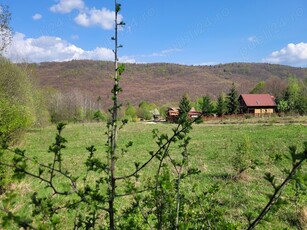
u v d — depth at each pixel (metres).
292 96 67.00
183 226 2.63
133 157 20.20
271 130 33.22
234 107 68.56
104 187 9.69
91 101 69.06
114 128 2.49
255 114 58.28
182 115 2.44
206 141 27.77
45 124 45.22
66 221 7.27
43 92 46.81
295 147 1.73
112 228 2.42
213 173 13.97
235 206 9.06
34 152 23.75
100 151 24.19
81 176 13.08
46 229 1.94
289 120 46.09
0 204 5.45
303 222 7.36
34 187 10.87
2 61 30.09
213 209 3.26
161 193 2.68
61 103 60.56
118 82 2.45
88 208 2.79
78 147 27.42
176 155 20.08
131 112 79.75
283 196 8.16
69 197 9.26
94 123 59.44
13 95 30.38
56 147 2.21
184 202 3.18
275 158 3.15
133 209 2.91
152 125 53.34
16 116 11.07
